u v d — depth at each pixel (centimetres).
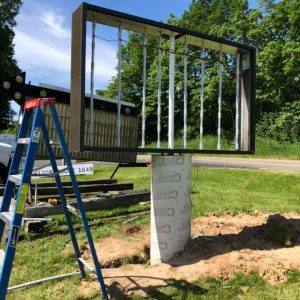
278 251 502
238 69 563
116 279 441
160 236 495
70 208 432
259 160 2295
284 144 3062
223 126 3241
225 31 3888
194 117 2941
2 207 407
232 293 408
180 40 517
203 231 625
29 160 358
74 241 452
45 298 409
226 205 852
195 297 400
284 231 544
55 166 428
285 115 3253
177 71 1541
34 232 643
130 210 816
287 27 3609
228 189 1109
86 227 392
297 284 425
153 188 499
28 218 660
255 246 520
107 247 571
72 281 447
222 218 733
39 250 562
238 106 564
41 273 477
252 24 3759
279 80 3456
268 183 1214
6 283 344
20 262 515
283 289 416
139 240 608
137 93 1812
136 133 785
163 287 418
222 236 547
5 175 1139
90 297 406
